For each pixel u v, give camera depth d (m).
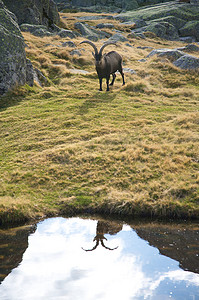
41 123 11.19
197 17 51.53
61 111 12.14
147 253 4.78
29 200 7.04
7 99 13.43
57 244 5.19
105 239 5.40
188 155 8.57
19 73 14.22
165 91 14.63
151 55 22.47
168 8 55.16
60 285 3.82
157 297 3.57
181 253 4.78
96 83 15.79
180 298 3.55
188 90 14.54
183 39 44.75
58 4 71.81
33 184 7.83
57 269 4.27
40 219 6.54
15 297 3.59
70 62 19.42
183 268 4.28
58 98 13.63
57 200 7.18
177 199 6.85
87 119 11.34
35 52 19.08
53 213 6.80
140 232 5.75
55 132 10.49
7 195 7.27
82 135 10.13
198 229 5.88
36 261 4.52
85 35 34.06
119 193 7.18
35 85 15.25
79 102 12.97
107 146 9.34
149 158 8.53
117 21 50.56
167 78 16.55
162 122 11.03
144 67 18.42
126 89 14.63
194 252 4.82
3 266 4.39
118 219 6.51
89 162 8.63
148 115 11.67
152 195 7.05
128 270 4.22
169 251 4.85
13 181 7.95
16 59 14.03
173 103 13.20
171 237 5.47
